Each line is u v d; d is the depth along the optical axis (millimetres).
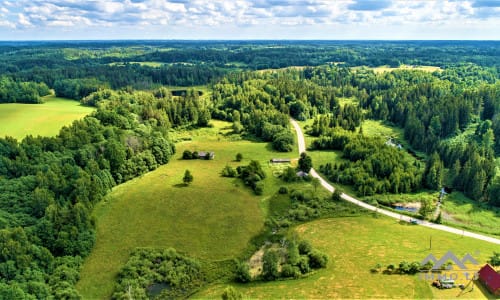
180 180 114312
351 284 64938
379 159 114312
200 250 78500
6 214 78938
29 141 104062
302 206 96812
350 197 103562
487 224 89500
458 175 108812
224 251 78375
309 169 119125
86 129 117000
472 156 111375
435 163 107125
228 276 70875
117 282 68875
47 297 61906
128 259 75188
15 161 95500
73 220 79625
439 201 101062
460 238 81375
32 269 67062
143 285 67938
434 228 86688
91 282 69000
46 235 74750
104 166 106938
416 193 106125
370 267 69688
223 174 118250
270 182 113000
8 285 61000
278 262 72938
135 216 92000
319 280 67125
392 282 64375
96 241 81312
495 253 70062
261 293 64562
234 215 92812
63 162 99500
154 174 119812
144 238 82562
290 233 85062
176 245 80000
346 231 85375
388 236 82250
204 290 67312
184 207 96500
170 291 67312
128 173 114625
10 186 86750
